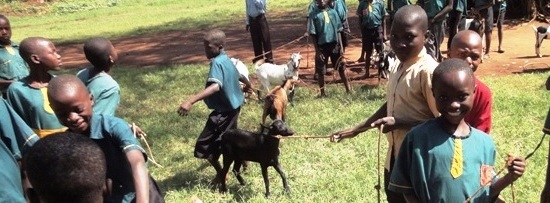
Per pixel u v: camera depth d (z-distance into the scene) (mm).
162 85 11711
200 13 26047
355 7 23578
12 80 6195
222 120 6117
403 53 3738
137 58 15938
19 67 6285
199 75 12375
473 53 3707
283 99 8234
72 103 3193
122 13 29469
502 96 8914
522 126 7570
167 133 8430
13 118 3734
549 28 12039
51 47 4426
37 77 4445
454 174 3143
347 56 13523
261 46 12883
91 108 3297
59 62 4484
